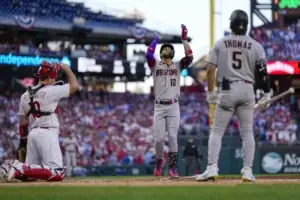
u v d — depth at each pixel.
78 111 64.75
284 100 66.25
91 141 58.12
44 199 11.74
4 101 63.75
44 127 20.09
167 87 23.44
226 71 17.86
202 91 78.88
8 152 56.34
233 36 17.86
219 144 18.14
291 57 68.56
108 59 72.81
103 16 76.00
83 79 75.56
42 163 20.08
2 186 15.52
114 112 67.06
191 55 23.36
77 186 15.53
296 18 73.25
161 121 23.67
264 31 70.06
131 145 60.88
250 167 18.28
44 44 76.06
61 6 73.38
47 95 20.06
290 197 12.12
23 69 68.12
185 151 46.69
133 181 20.41
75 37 75.12
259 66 17.84
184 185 15.91
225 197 12.05
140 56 74.69
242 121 18.19
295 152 50.19
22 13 70.00
